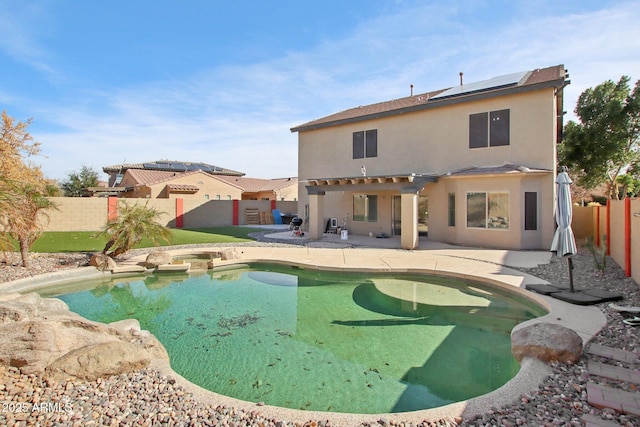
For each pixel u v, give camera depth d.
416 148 18.86
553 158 15.08
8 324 4.87
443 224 17.53
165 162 50.91
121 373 4.71
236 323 7.71
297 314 8.24
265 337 6.90
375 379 5.25
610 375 4.44
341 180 17.45
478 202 15.96
